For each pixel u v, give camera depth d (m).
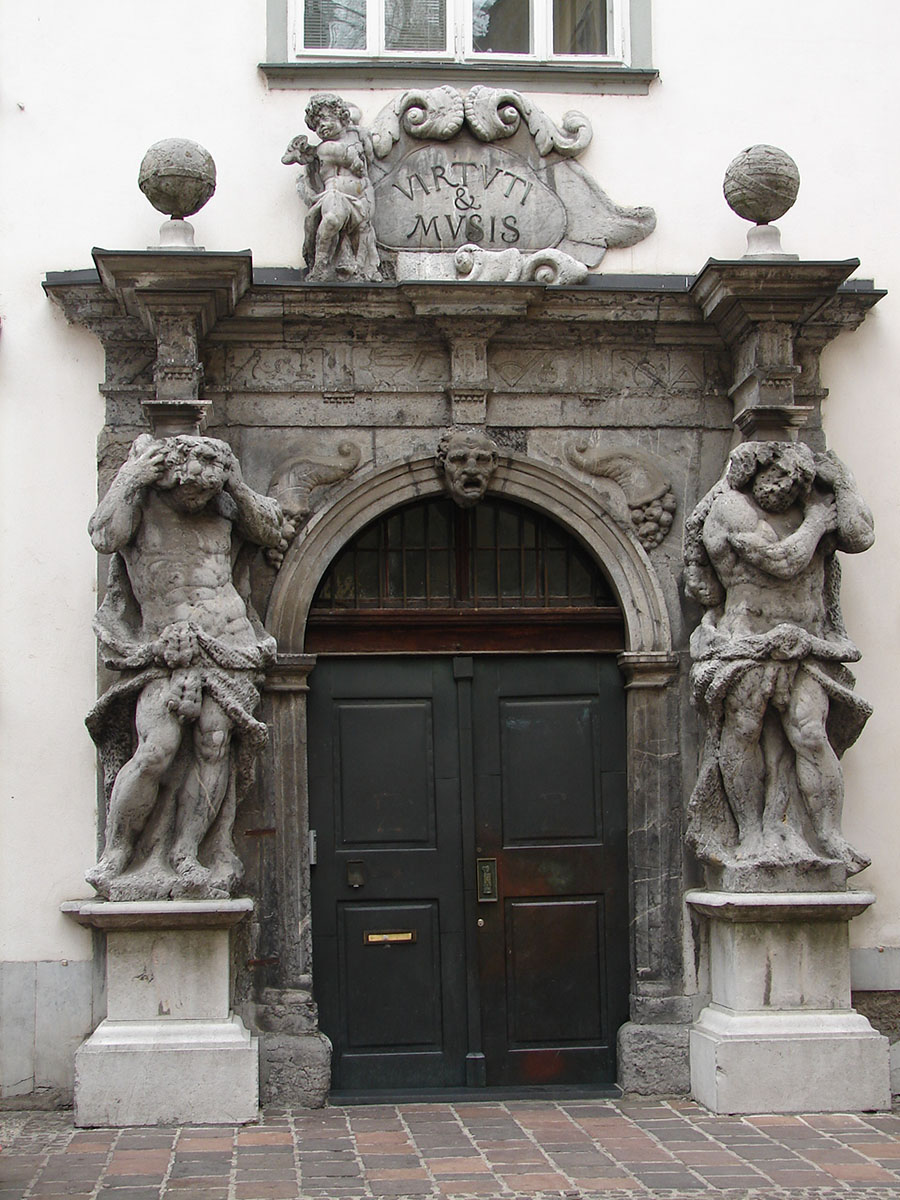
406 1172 5.51
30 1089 6.70
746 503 6.84
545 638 7.34
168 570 6.55
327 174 7.21
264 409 7.18
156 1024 6.35
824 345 7.44
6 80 7.32
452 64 7.55
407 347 7.29
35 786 6.89
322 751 7.19
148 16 7.43
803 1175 5.45
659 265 7.53
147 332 7.07
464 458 7.11
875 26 7.80
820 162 7.68
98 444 7.07
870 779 7.28
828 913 6.63
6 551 7.01
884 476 7.46
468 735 7.27
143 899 6.37
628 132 7.61
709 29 7.73
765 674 6.72
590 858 7.27
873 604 7.38
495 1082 7.12
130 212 7.29
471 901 7.19
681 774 7.17
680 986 7.06
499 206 7.45
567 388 7.34
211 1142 5.97
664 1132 6.18
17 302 7.15
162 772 6.43
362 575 7.33
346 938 7.12
